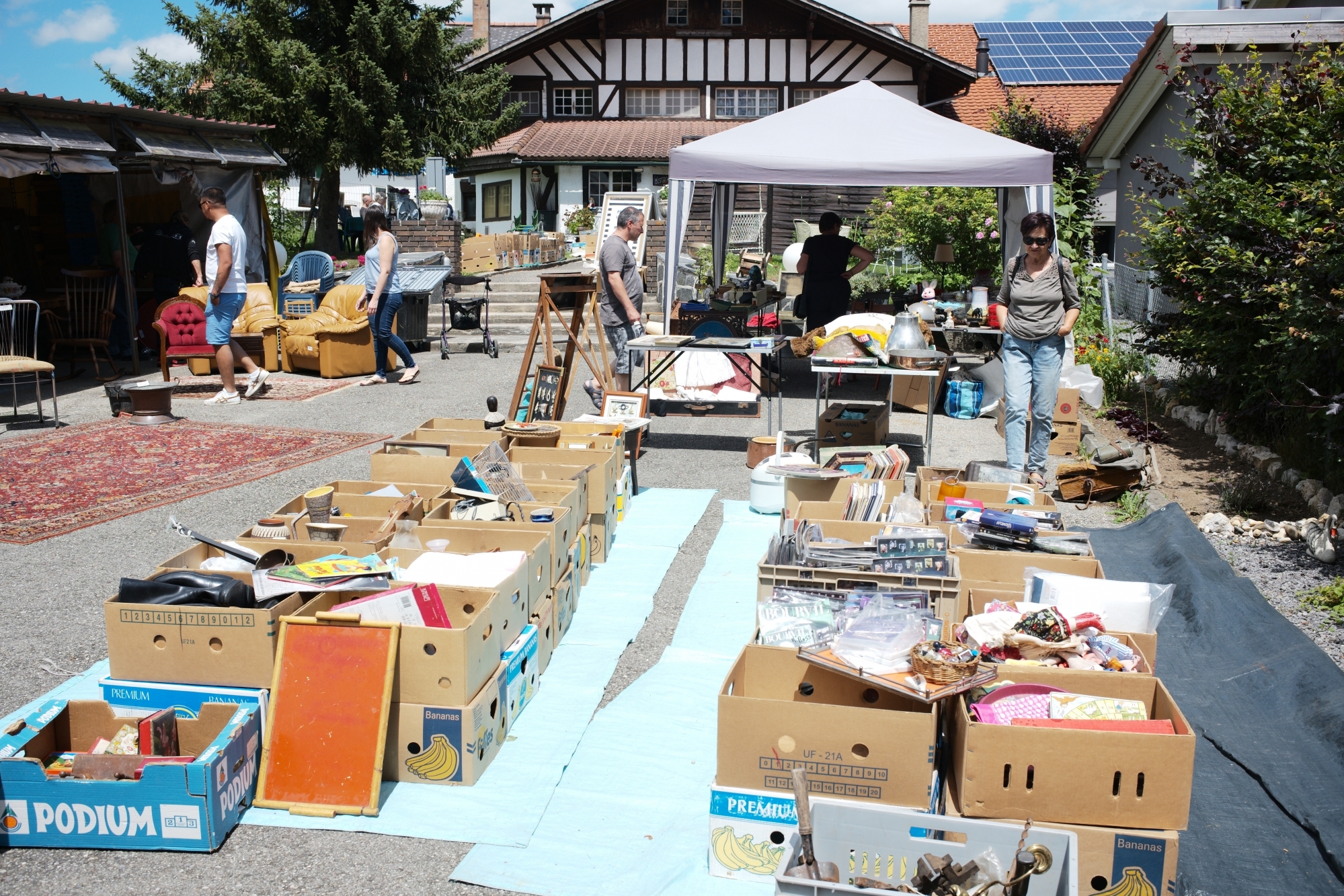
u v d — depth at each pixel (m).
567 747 3.43
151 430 8.27
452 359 12.68
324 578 3.40
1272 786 3.15
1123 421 7.17
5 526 5.74
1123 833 2.57
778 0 25.83
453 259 16.03
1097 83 26.06
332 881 2.76
